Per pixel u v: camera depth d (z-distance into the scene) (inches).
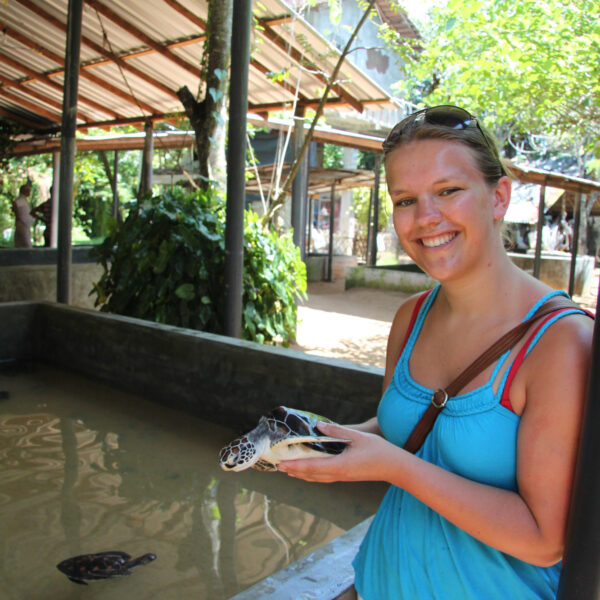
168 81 364.8
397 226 46.6
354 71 287.6
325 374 143.9
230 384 164.6
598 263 920.3
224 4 238.4
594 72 274.2
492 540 40.3
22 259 397.4
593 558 36.9
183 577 99.1
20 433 160.7
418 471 42.1
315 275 617.6
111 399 189.2
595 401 36.5
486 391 42.9
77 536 111.3
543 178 458.3
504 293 45.9
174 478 137.3
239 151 186.7
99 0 287.4
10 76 427.8
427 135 44.4
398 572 47.2
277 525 118.2
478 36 304.5
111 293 231.8
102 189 794.8
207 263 212.5
